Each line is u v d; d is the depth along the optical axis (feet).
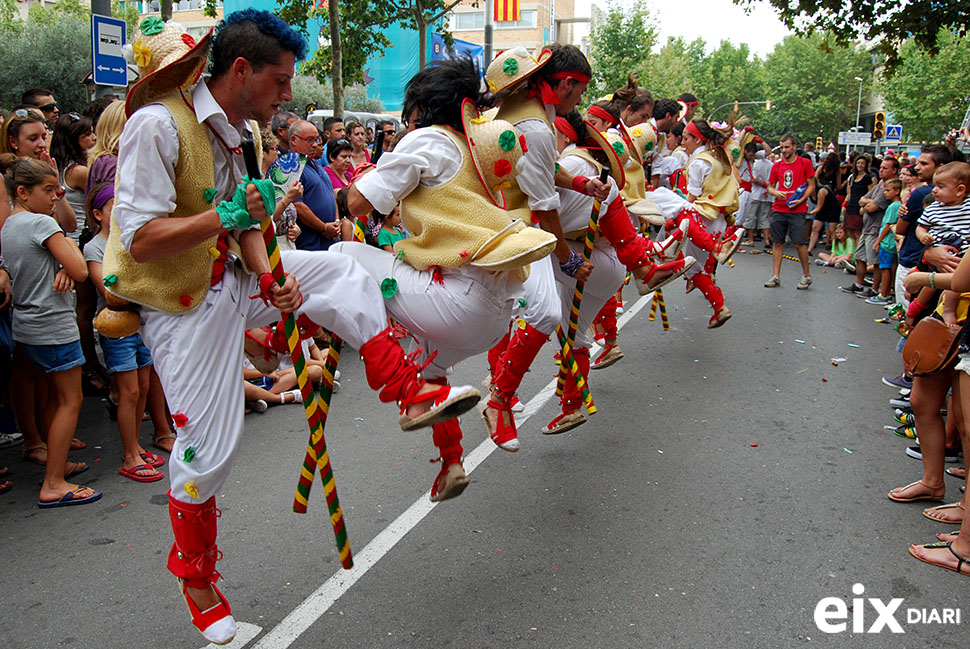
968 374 11.47
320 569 11.09
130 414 14.34
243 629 9.73
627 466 14.84
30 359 13.17
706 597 10.51
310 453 9.18
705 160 23.80
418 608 10.19
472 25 115.65
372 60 66.69
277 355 10.13
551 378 20.30
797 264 41.83
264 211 7.64
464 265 9.20
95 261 14.10
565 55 11.17
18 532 12.32
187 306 8.18
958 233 14.58
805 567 11.31
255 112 8.21
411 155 8.96
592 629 9.79
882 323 27.58
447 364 10.48
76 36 64.23
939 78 109.60
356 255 9.63
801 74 215.51
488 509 12.99
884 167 30.12
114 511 13.09
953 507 12.82
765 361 22.40
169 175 7.75
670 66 129.49
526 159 11.00
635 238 13.99
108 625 9.87
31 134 15.87
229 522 12.48
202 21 87.04
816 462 15.15
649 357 22.66
